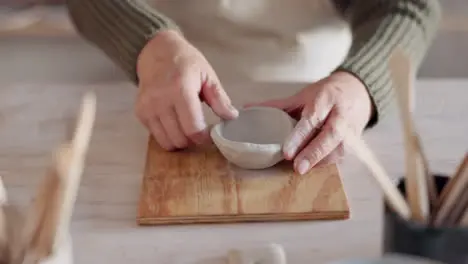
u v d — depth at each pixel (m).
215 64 1.06
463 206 0.51
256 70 1.05
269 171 0.70
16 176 0.71
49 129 0.82
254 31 1.05
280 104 0.78
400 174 0.71
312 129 0.72
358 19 0.94
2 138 0.79
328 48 1.06
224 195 0.66
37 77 1.41
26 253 0.48
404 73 0.53
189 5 1.05
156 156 0.74
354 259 0.49
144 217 0.64
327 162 0.71
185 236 0.62
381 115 0.80
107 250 0.60
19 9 1.35
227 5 1.05
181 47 0.81
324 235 0.62
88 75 1.40
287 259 0.59
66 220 0.48
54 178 0.46
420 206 0.51
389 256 0.49
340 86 0.77
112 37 0.89
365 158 0.56
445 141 0.79
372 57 0.82
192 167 0.71
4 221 0.49
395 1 0.91
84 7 0.94
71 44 1.39
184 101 0.74
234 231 0.63
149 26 0.86
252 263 0.57
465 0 1.37
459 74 1.51
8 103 0.88
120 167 0.73
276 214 0.64
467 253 0.50
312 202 0.65
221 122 0.74
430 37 0.92
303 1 1.05
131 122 0.83
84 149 0.48
